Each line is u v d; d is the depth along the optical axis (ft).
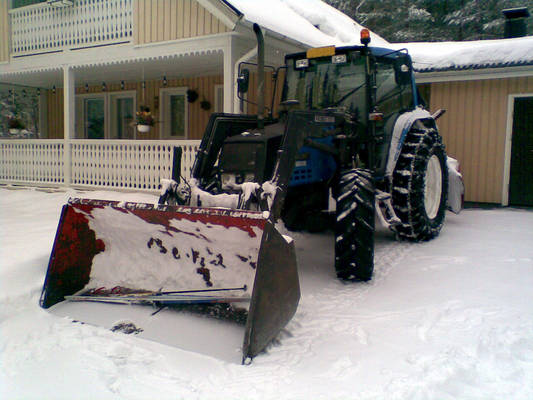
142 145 28.96
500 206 29.35
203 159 14.46
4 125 49.55
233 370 9.48
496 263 16.01
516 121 28.73
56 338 10.95
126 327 11.58
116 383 8.99
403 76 18.57
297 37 25.86
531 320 11.16
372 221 14.05
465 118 30.17
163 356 10.08
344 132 15.53
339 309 12.41
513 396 8.18
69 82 32.12
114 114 43.52
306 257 17.30
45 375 9.31
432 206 20.58
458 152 30.50
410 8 79.41
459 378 8.80
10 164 35.94
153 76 37.81
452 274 14.93
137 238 13.07
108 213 12.82
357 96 17.04
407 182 18.28
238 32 23.93
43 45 33.01
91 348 10.45
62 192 31.12
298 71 18.56
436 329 10.93
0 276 14.23
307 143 13.62
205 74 36.63
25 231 20.22
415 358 9.59
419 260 16.66
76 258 13.64
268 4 30.83
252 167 13.14
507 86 28.71
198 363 9.80
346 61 17.24
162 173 28.32
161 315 12.07
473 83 29.73
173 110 40.16
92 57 30.60
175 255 12.76
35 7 32.91
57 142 32.89
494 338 10.25
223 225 11.25
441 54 30.53
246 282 11.80
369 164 16.14
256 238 11.20
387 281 14.53
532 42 27.27
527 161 28.63
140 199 26.73
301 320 11.78
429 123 21.67
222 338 10.84
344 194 14.06
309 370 9.42
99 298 12.99
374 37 43.93
